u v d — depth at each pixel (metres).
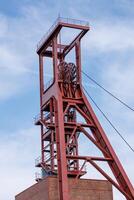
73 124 68.94
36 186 67.06
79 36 72.00
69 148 69.56
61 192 63.50
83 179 66.56
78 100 70.69
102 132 69.62
